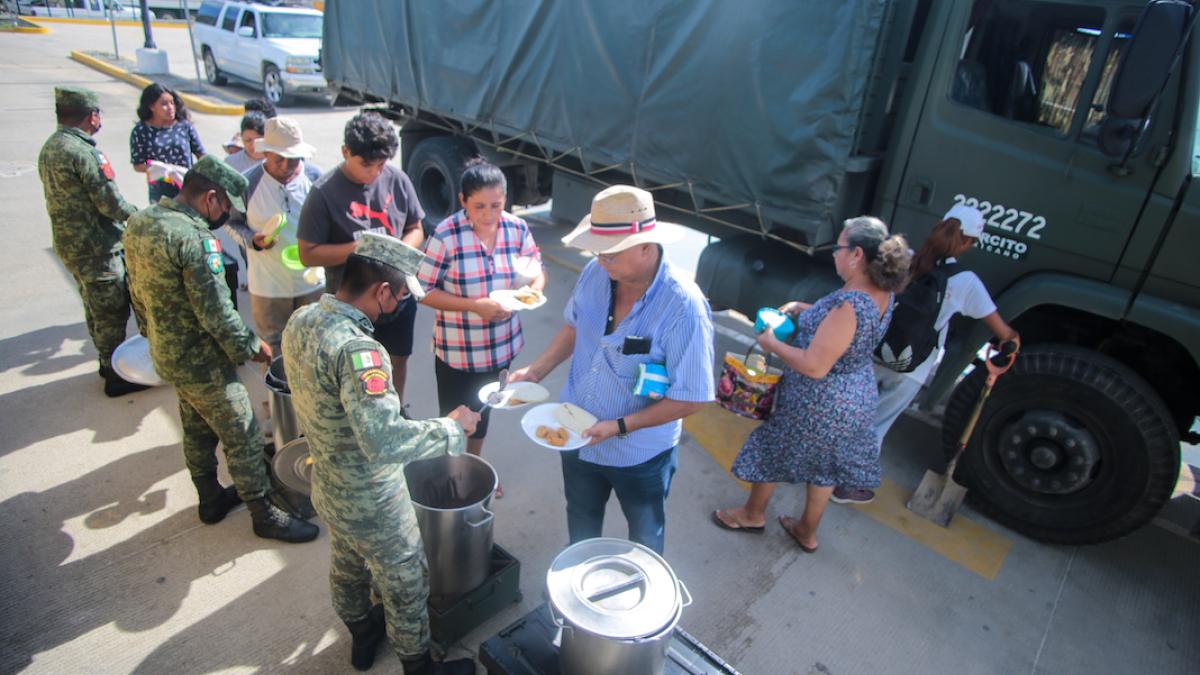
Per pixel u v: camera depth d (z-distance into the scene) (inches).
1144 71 112.8
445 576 101.2
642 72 184.2
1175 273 128.3
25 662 98.1
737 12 159.9
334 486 81.4
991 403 145.6
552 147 217.8
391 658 103.9
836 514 149.3
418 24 255.3
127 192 292.5
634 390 87.4
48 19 926.4
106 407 157.6
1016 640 121.1
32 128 392.8
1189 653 121.6
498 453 156.7
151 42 592.4
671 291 86.9
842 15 142.8
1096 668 117.0
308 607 111.7
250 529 126.5
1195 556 146.3
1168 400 145.7
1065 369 135.3
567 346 108.0
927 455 173.8
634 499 97.8
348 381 74.7
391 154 123.0
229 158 178.4
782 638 116.4
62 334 186.7
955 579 133.8
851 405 116.5
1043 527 144.0
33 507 126.5
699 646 92.9
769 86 157.5
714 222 201.2
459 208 266.7
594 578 81.3
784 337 122.6
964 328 154.6
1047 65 136.4
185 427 118.1
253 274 143.0
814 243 158.9
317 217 123.7
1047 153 137.4
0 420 149.5
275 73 514.9
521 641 93.6
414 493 109.0
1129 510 134.3
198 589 112.9
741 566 131.3
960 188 149.2
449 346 120.2
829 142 150.2
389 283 80.0
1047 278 139.5
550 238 297.1
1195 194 123.7
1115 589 135.1
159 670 99.0
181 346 105.9
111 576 113.5
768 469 126.3
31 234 248.4
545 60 212.7
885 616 123.3
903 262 108.2
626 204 81.4
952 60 144.3
